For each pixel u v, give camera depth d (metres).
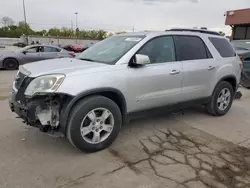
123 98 3.47
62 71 3.09
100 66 3.33
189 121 4.77
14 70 11.73
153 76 3.71
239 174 2.96
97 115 3.29
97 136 3.30
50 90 2.89
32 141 3.61
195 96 4.48
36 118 3.04
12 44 55.38
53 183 2.65
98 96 3.25
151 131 4.19
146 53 3.74
